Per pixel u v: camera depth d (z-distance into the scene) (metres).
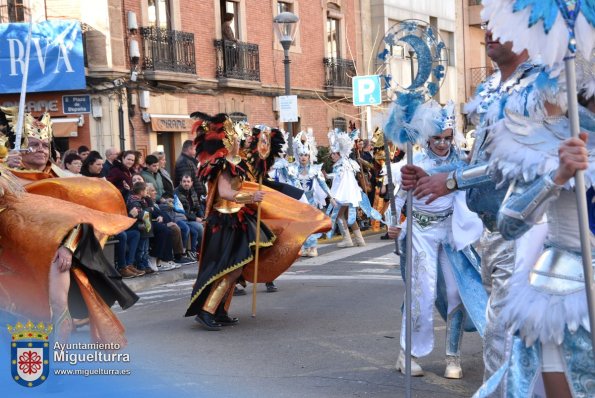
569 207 3.47
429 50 5.35
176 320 9.14
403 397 5.98
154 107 21.98
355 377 6.54
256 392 6.10
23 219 6.13
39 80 19.78
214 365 6.93
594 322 3.18
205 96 24.16
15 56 19.55
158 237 13.28
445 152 6.46
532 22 3.25
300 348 7.59
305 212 9.22
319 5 29.95
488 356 4.61
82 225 6.42
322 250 16.34
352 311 9.39
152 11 22.33
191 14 23.66
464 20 41.06
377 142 19.84
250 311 9.57
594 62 3.46
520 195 3.43
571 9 3.20
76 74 19.88
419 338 6.54
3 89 19.55
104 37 20.50
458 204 6.39
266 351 7.48
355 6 32.28
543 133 3.46
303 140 16.44
